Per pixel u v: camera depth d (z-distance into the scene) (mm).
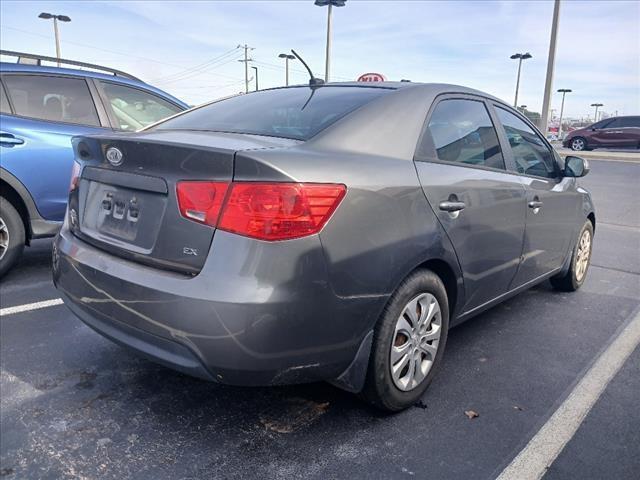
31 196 4539
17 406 2779
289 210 2135
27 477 2268
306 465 2391
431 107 3035
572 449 2545
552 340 3838
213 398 2918
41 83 4730
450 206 2826
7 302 4180
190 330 2168
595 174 15648
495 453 2504
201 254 2195
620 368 3400
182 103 5848
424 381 2869
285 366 2248
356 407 2863
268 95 3396
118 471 2318
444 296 2902
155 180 2357
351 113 2721
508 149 3629
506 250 3434
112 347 3479
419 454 2482
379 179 2479
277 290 2125
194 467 2359
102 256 2543
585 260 5051
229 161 2148
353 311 2371
